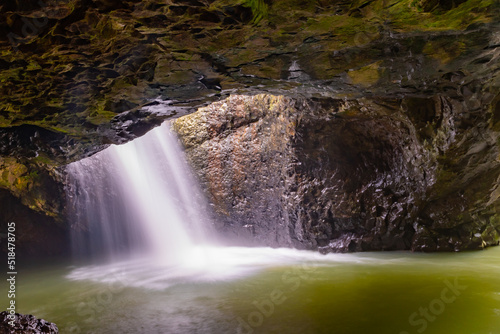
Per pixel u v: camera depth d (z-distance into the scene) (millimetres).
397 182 9367
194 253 11156
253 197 10969
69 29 3463
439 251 9125
